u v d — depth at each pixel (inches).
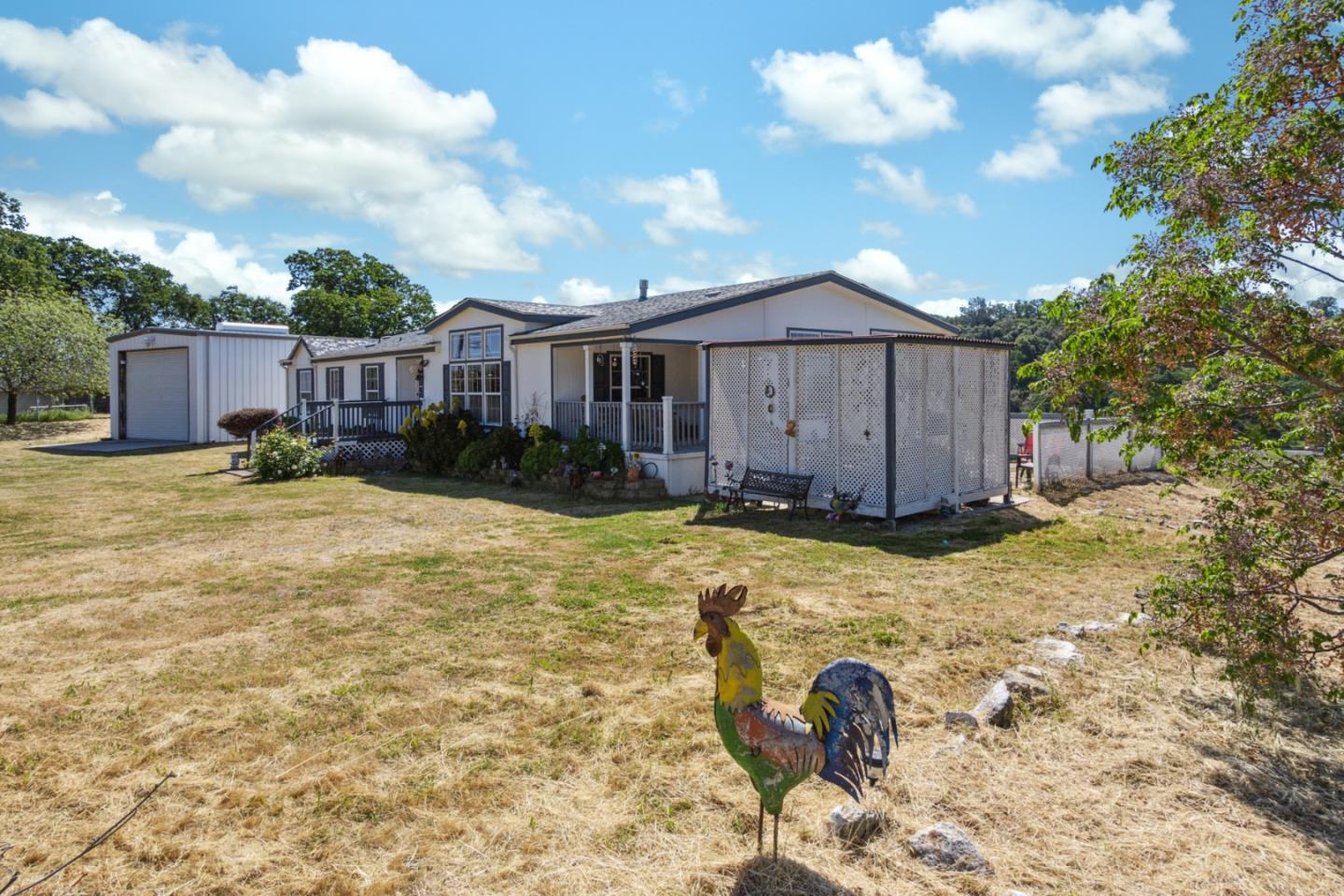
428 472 754.8
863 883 127.5
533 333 683.4
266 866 133.6
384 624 266.7
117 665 230.4
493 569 345.1
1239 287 165.9
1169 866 130.9
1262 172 155.9
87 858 135.7
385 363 935.0
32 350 1328.7
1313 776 159.8
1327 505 157.9
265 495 611.5
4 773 165.6
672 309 631.8
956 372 482.9
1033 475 570.9
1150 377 178.7
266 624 268.4
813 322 700.7
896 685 208.5
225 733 184.2
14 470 783.1
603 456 593.3
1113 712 189.5
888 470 434.6
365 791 157.1
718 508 510.9
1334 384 155.7
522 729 185.2
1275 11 160.7
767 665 225.1
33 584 328.2
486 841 140.5
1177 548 370.9
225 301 2687.0
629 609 281.7
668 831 143.1
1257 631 162.9
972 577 324.5
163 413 1144.8
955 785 156.6
